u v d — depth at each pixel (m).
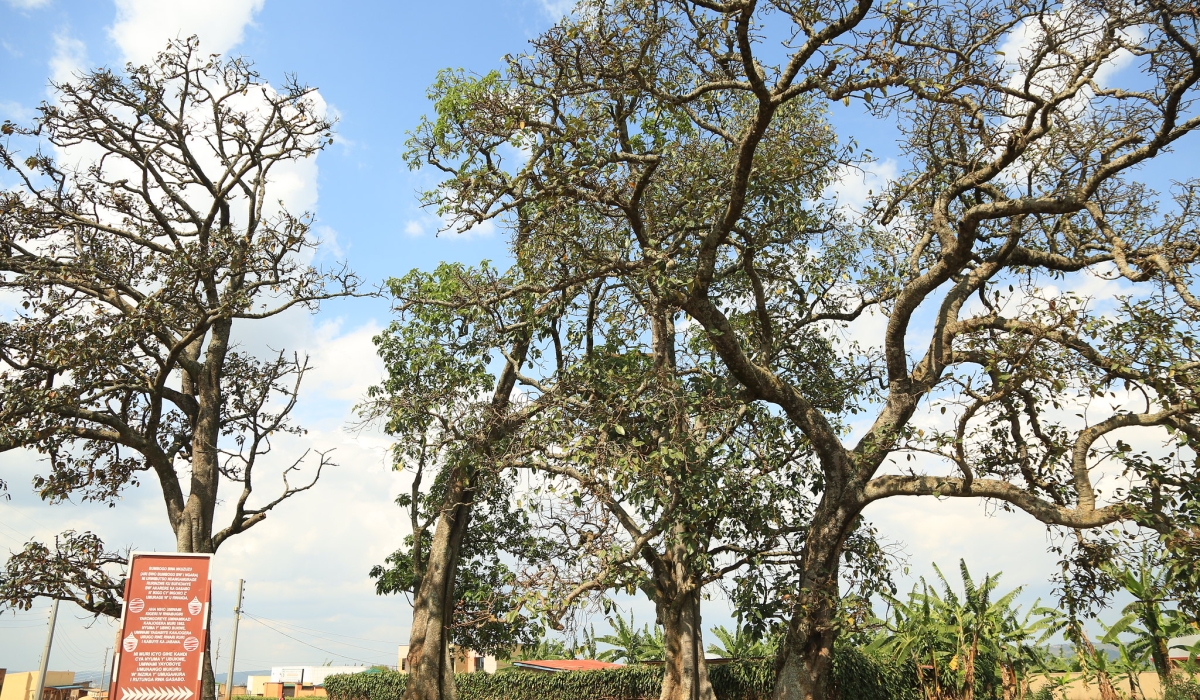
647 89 13.41
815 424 15.36
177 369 21.52
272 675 58.59
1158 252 13.08
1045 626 22.08
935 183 16.08
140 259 19.05
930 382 15.22
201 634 13.16
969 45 13.38
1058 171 14.39
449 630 21.50
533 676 29.28
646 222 15.74
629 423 14.82
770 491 17.48
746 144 13.08
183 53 21.61
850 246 17.98
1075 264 14.80
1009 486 13.64
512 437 15.81
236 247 19.23
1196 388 12.00
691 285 13.80
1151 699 22.64
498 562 24.19
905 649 21.81
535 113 14.04
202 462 20.22
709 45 12.99
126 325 17.56
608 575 13.52
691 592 17.83
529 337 16.61
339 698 38.12
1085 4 12.58
